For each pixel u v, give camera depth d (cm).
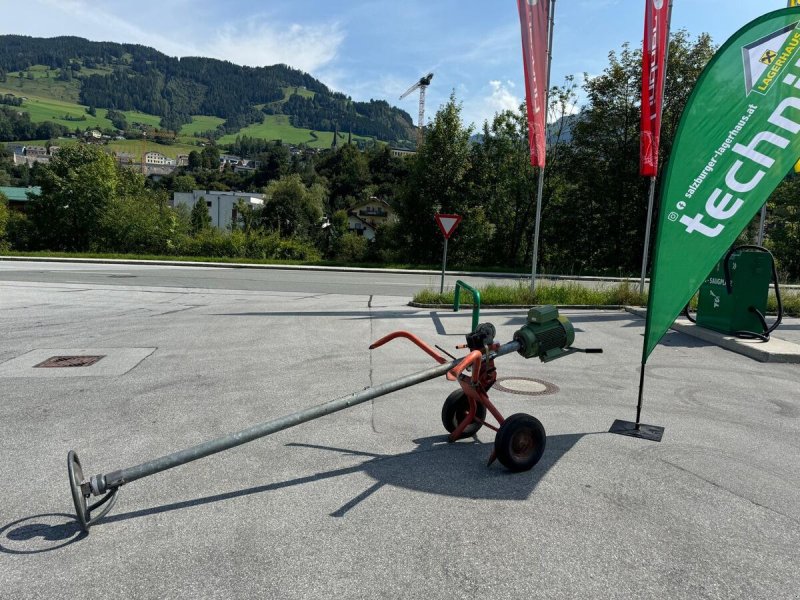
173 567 283
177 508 345
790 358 758
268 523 327
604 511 347
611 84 3167
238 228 3838
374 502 354
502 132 3503
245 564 286
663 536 319
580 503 357
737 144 458
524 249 3638
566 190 3472
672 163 454
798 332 962
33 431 476
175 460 318
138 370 681
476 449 445
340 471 400
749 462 431
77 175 3812
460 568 284
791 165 465
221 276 2123
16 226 3878
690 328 949
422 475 395
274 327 970
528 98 1184
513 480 389
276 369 691
